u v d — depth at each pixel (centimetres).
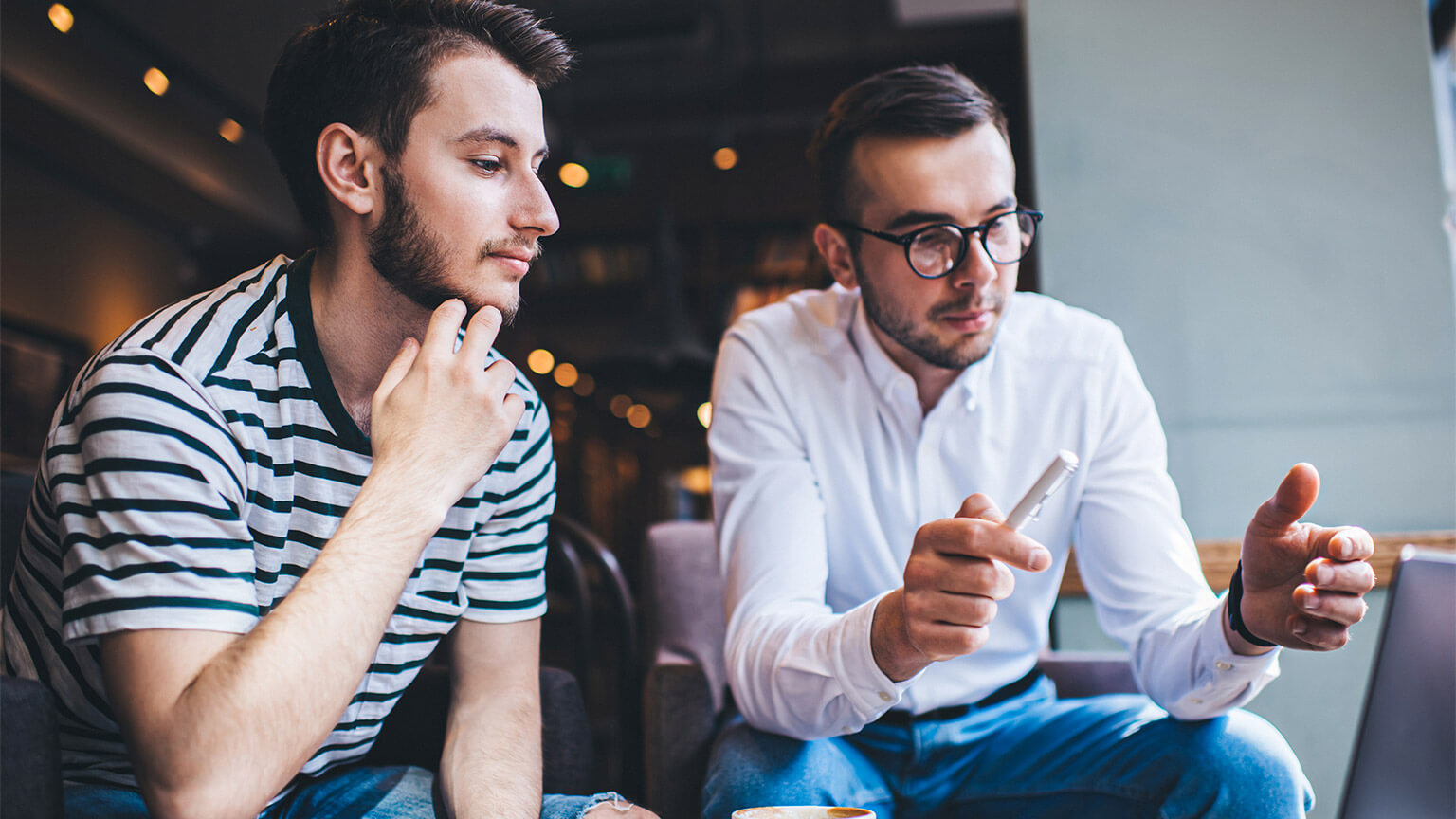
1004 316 133
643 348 637
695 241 755
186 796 74
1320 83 194
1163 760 108
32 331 570
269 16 476
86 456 85
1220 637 105
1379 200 189
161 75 530
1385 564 173
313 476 99
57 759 77
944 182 118
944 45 643
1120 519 129
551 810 106
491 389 93
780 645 108
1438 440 183
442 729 124
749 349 141
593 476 930
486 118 96
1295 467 92
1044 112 202
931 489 133
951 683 126
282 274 103
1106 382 134
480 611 115
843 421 135
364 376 103
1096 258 196
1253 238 192
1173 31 199
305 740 78
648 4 585
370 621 82
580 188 722
